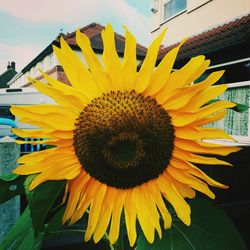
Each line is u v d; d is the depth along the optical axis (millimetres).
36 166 260
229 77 2158
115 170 283
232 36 1961
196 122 268
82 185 289
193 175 296
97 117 266
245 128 1901
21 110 255
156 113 266
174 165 284
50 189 268
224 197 793
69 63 255
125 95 268
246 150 831
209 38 2291
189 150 276
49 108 260
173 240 305
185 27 2906
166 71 262
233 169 808
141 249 304
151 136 268
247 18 2131
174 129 272
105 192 295
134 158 279
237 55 1945
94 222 288
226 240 303
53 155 268
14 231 304
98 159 275
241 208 798
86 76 261
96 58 257
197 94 261
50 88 257
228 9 2420
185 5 3002
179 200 283
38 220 259
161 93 269
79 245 599
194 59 258
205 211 326
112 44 254
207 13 2631
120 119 264
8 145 598
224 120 2018
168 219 286
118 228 291
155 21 3371
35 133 261
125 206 296
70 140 272
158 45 259
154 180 294
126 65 259
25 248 284
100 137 266
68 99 262
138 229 445
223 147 265
